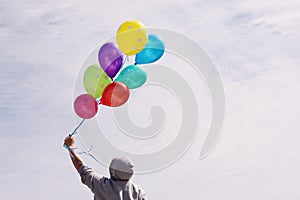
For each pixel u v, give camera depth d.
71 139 5.51
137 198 5.08
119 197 4.99
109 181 5.05
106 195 5.00
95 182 5.06
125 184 5.06
